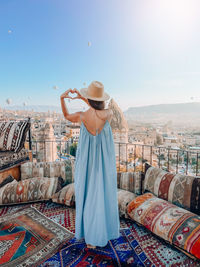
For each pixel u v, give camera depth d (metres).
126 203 2.28
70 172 3.12
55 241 1.78
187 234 1.60
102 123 1.56
